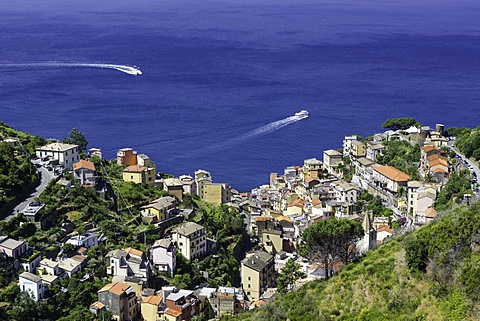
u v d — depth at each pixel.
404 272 77.06
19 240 131.38
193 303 126.81
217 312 130.50
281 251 166.50
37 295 118.06
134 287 128.25
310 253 107.25
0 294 116.62
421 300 71.88
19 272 123.94
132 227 152.12
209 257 150.38
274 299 95.38
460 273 70.44
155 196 170.50
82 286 124.25
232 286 146.12
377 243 113.38
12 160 164.50
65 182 160.75
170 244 141.75
